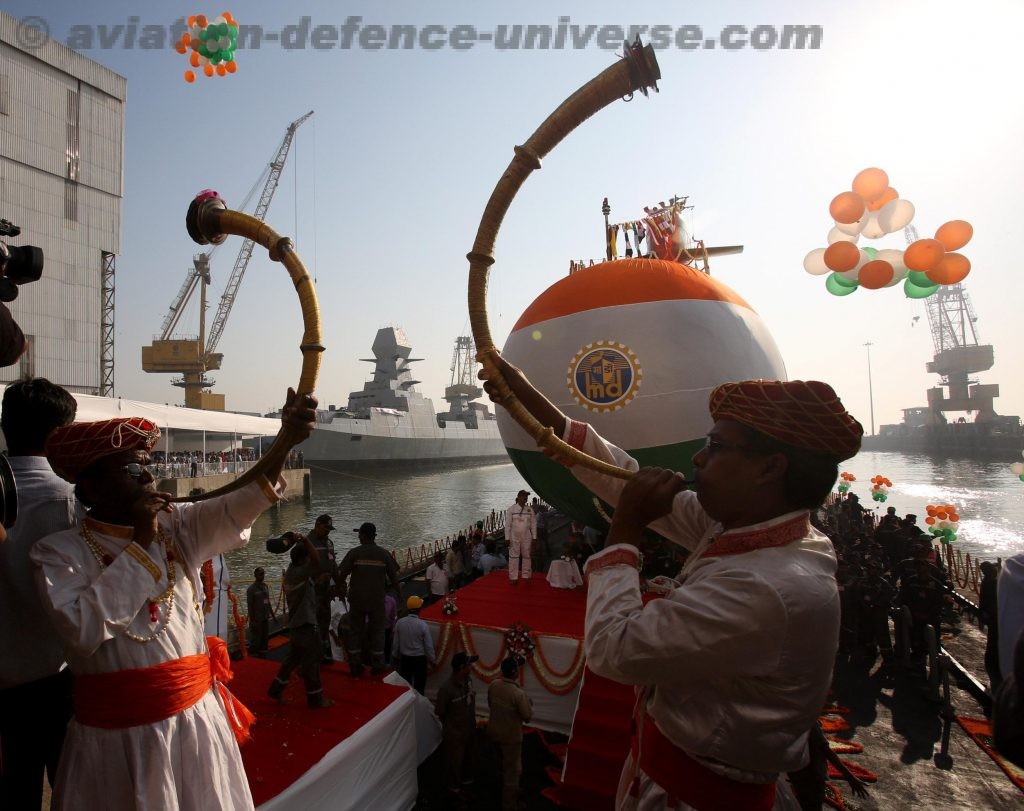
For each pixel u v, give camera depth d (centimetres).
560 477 884
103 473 171
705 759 124
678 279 857
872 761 657
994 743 119
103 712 162
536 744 713
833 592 122
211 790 170
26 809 203
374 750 532
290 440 175
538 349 867
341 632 666
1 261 190
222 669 202
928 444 10294
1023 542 2442
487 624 794
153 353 6850
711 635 112
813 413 123
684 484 141
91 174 4000
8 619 193
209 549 187
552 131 161
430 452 7481
